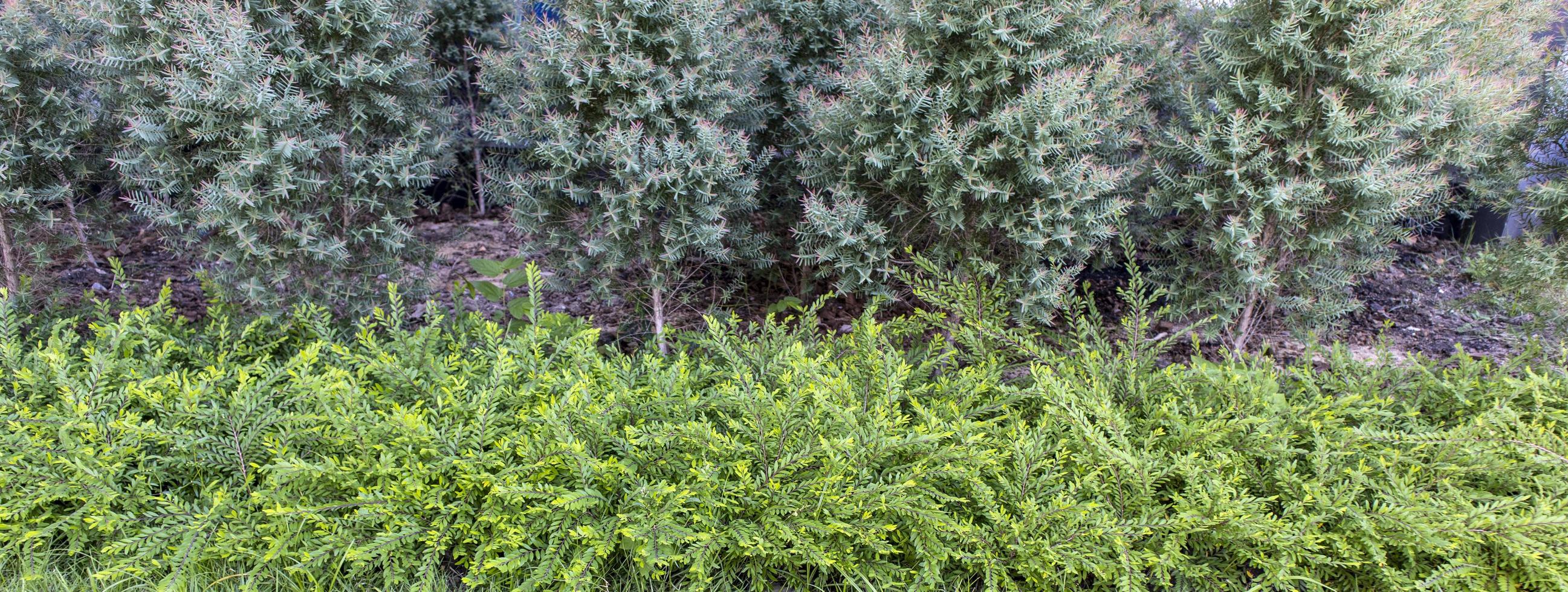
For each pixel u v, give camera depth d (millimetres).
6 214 3590
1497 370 3115
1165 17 4242
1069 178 3262
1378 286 5008
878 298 3506
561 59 3303
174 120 3113
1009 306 3676
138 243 5648
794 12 4473
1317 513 2197
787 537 2119
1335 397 2887
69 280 4859
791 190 4387
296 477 2232
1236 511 2076
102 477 2252
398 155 3453
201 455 2391
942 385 2811
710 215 3496
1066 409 2418
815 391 2350
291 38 3191
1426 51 3109
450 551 2328
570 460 2279
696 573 2135
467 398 2629
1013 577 2311
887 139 3479
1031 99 3162
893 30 3723
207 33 3008
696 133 3439
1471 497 2285
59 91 3621
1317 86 3289
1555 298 3316
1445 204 4109
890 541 2342
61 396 2520
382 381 2783
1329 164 3340
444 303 4754
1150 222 3982
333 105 3461
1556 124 3383
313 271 3543
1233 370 2760
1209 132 3312
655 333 3953
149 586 2189
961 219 3430
